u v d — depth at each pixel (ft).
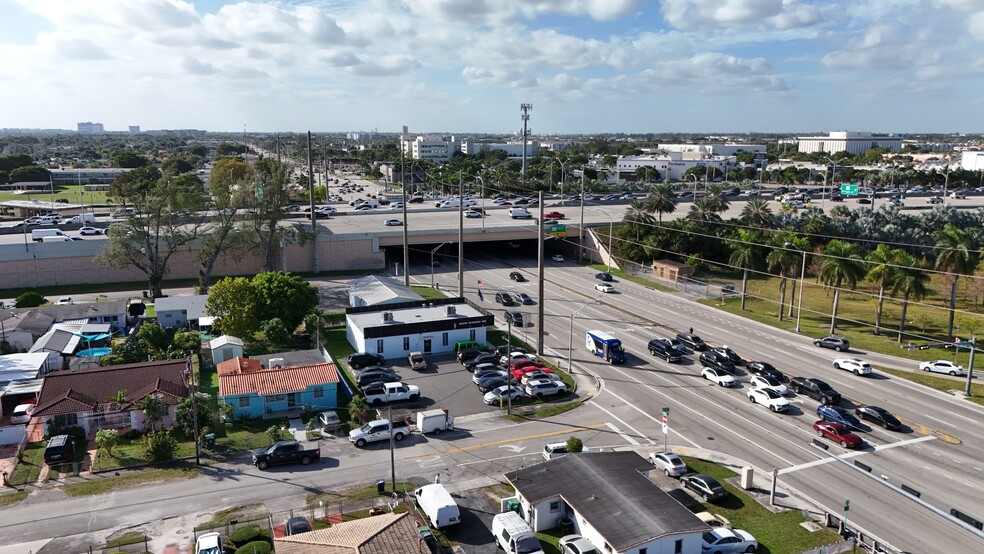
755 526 128.88
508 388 187.01
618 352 229.45
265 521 128.88
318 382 185.57
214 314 242.37
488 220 456.04
